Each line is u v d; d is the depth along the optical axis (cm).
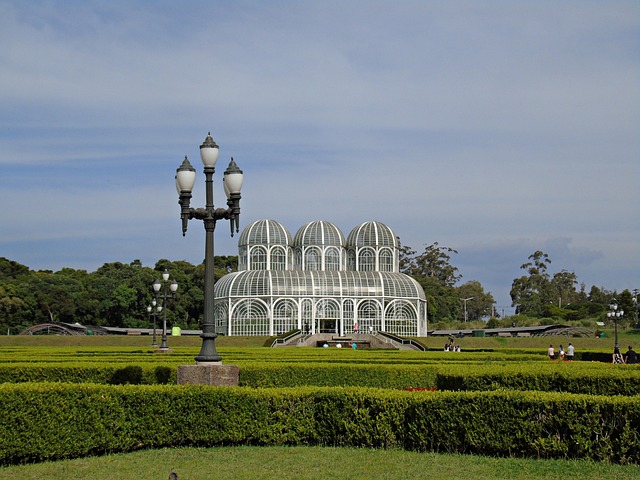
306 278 11675
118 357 4509
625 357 6481
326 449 2231
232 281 11550
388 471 1952
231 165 2970
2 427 1995
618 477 1870
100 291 15050
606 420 2038
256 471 1967
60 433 2081
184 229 2881
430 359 4541
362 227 12800
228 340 10219
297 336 10719
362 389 2348
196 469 1991
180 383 2748
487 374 2712
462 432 2150
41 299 14325
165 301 6469
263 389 2380
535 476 1886
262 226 12388
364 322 11731
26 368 3180
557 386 2670
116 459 2111
